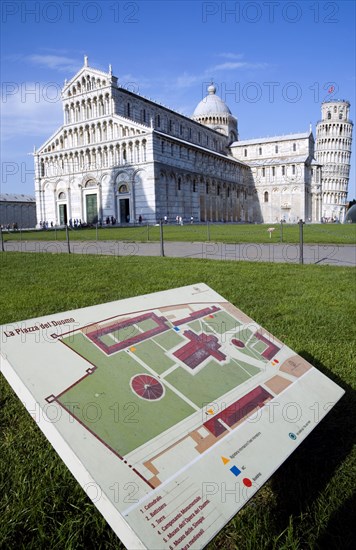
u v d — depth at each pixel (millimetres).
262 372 3102
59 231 47375
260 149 101938
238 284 9164
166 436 2332
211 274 10578
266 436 2521
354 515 2684
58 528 2568
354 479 3020
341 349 5145
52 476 3021
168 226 53156
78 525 2588
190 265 12547
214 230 40062
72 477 3004
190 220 72812
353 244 21438
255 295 8086
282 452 2443
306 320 6387
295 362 3332
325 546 2480
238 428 2518
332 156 125125
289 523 2582
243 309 6988
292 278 10109
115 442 2221
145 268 11867
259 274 10625
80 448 2152
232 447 2381
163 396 2609
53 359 2643
